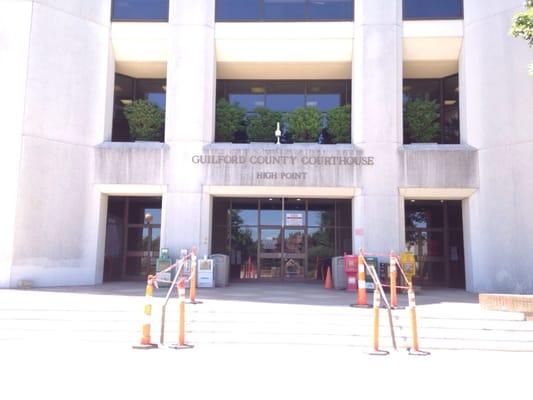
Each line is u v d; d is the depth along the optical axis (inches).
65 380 257.6
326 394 239.1
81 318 396.8
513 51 645.3
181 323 348.8
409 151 690.2
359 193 695.7
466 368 298.8
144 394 234.5
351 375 277.3
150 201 818.2
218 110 774.5
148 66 788.6
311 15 744.3
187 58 723.4
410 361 315.9
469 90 694.5
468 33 700.0
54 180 661.9
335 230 821.9
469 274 683.4
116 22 738.8
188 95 716.7
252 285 737.6
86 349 335.0
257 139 766.5
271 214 830.5
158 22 737.6
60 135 671.8
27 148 639.8
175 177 701.3
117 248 807.1
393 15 713.6
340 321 399.2
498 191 649.0
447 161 681.0
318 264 817.5
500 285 636.1
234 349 343.3
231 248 821.2
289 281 815.1
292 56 764.0
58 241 660.1
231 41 746.8
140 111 759.1
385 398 234.1
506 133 645.9
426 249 823.7
